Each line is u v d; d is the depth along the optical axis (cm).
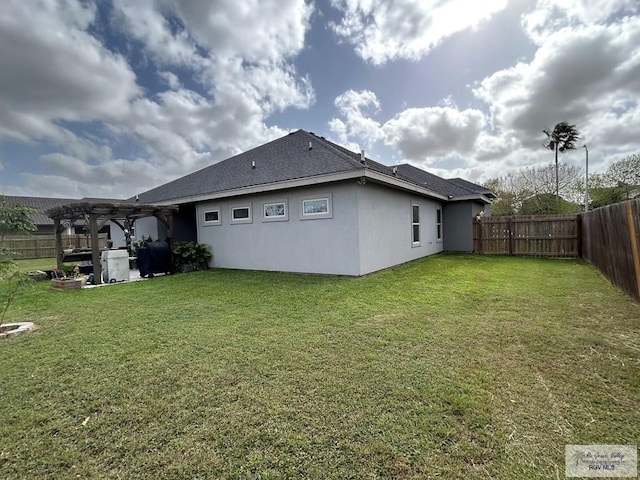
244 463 184
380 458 186
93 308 559
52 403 251
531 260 1094
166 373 296
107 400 253
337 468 179
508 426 212
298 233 866
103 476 178
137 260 1013
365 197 798
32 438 210
